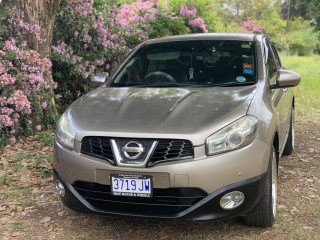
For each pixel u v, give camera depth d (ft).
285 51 123.24
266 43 16.84
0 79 20.02
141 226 12.91
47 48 23.58
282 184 16.20
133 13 35.37
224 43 15.88
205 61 15.15
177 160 10.62
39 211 14.11
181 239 12.09
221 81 14.17
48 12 23.24
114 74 15.76
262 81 13.84
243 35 16.51
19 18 22.31
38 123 23.02
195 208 10.69
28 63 21.43
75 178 11.49
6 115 20.21
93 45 27.76
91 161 11.17
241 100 12.15
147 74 15.23
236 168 10.75
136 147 10.78
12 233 12.65
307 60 97.45
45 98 23.08
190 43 16.21
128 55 16.67
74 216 13.70
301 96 39.65
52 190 15.76
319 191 15.52
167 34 35.19
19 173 17.38
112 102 12.92
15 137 21.65
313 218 13.26
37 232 12.74
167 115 11.50
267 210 11.95
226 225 12.67
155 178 10.66
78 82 28.04
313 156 20.13
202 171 10.53
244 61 14.79
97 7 29.09
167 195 10.80
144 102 12.57
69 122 12.21
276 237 12.02
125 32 31.68
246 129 11.09
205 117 11.27
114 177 10.91
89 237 12.36
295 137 24.02
